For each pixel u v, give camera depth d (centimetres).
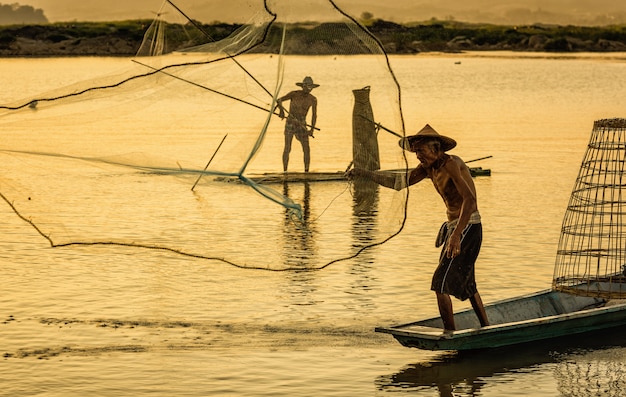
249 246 2120
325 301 1759
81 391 1314
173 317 1656
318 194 2870
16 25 17362
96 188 2925
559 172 3419
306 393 1314
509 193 2959
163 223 2419
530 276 1917
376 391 1323
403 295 1795
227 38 1681
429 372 1398
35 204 1770
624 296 1603
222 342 1525
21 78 9150
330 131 3656
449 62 14100
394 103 1379
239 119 3684
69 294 1805
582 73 11088
